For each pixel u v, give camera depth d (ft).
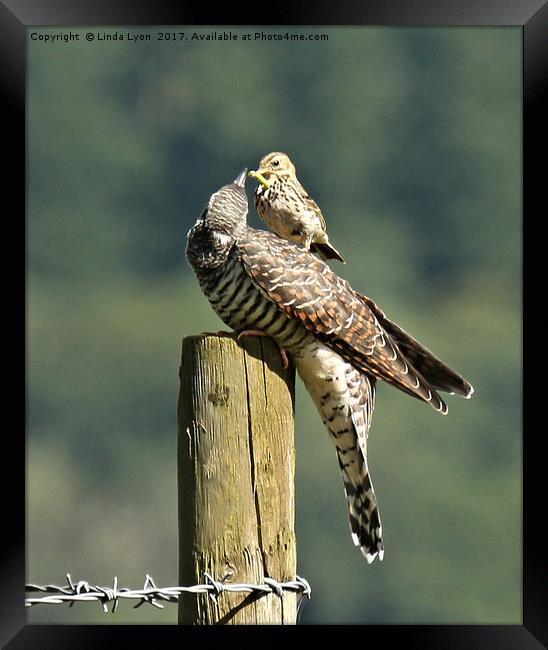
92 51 106.42
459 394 23.30
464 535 74.69
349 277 98.63
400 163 101.65
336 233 101.14
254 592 19.44
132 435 83.25
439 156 104.83
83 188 99.66
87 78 105.91
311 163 103.81
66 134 102.27
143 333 90.79
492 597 73.61
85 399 84.58
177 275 97.76
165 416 85.10
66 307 93.86
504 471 79.25
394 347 22.71
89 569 76.02
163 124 104.88
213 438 19.60
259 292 21.75
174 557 76.38
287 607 19.57
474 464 79.10
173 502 79.87
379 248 100.68
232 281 21.80
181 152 103.65
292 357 22.26
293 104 103.40
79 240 98.22
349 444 22.63
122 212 100.48
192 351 19.76
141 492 79.82
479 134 104.06
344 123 106.11
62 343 90.07
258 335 21.67
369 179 102.73
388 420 77.92
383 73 105.91
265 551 19.60
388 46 106.52
